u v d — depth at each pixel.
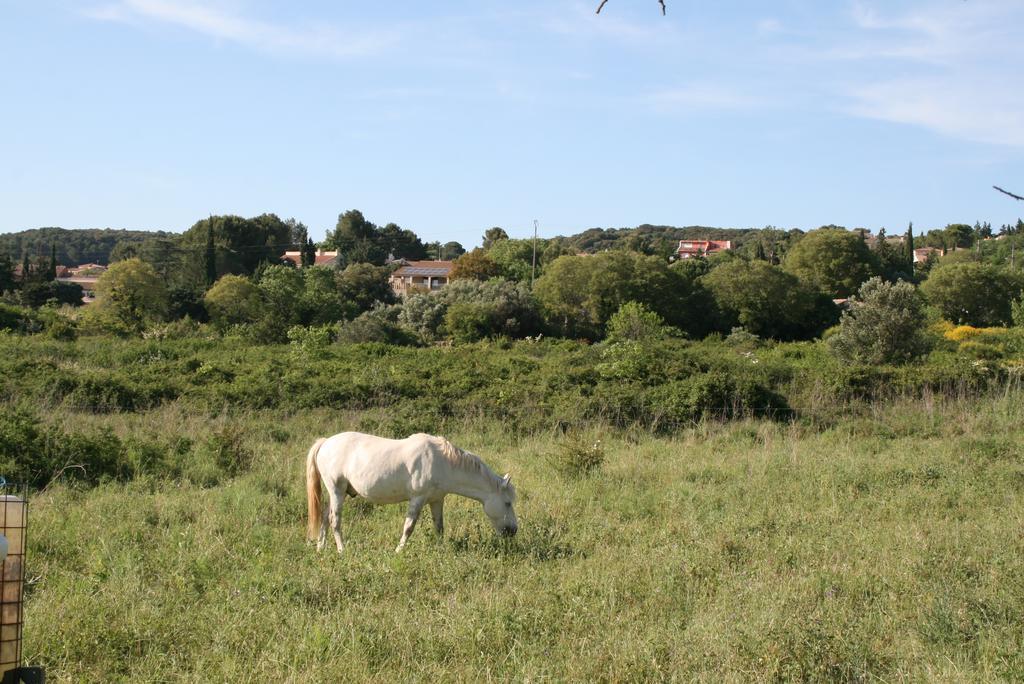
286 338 45.56
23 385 19.58
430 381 22.30
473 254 89.69
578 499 11.76
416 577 8.01
